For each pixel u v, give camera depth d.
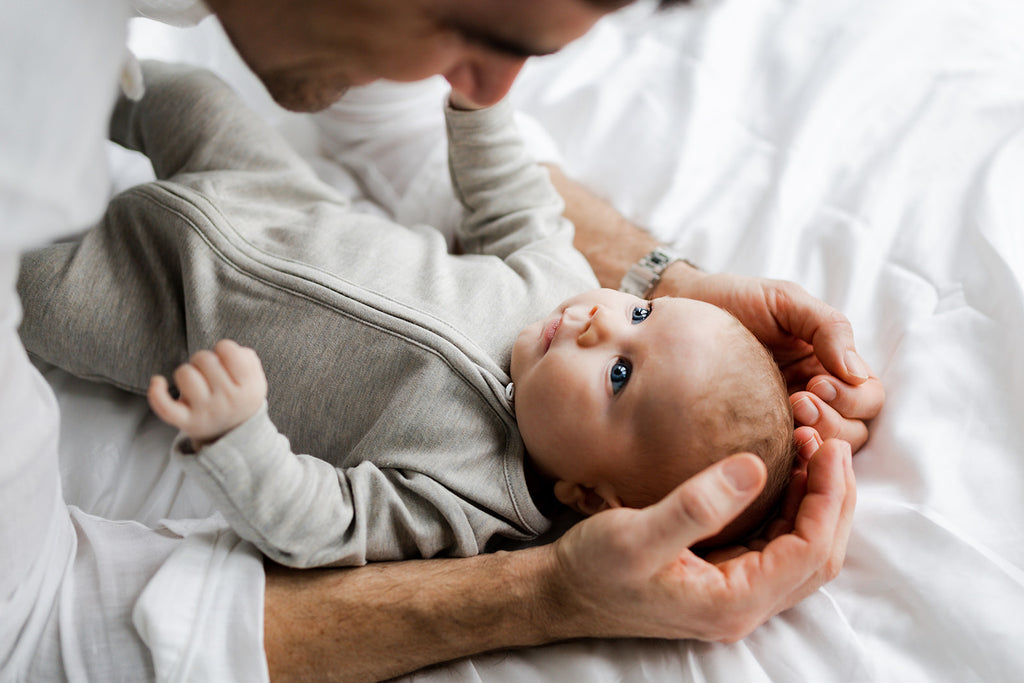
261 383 0.73
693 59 1.53
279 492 0.78
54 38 0.50
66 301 0.99
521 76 1.62
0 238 0.50
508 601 0.82
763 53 1.53
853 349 1.00
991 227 1.14
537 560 0.84
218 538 0.86
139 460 1.05
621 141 1.47
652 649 0.87
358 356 0.96
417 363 0.95
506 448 0.96
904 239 1.20
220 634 0.79
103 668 0.78
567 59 1.62
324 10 0.64
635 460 0.90
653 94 1.50
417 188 1.36
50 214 0.52
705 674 0.84
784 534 0.88
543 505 1.05
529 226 1.19
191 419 0.71
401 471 0.91
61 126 0.51
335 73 0.72
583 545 0.78
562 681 0.86
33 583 0.76
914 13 1.53
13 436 0.68
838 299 1.18
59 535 0.80
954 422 0.97
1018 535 0.87
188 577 0.81
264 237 1.05
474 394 0.95
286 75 0.73
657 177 1.41
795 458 0.94
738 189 1.36
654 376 0.89
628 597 0.78
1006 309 1.04
